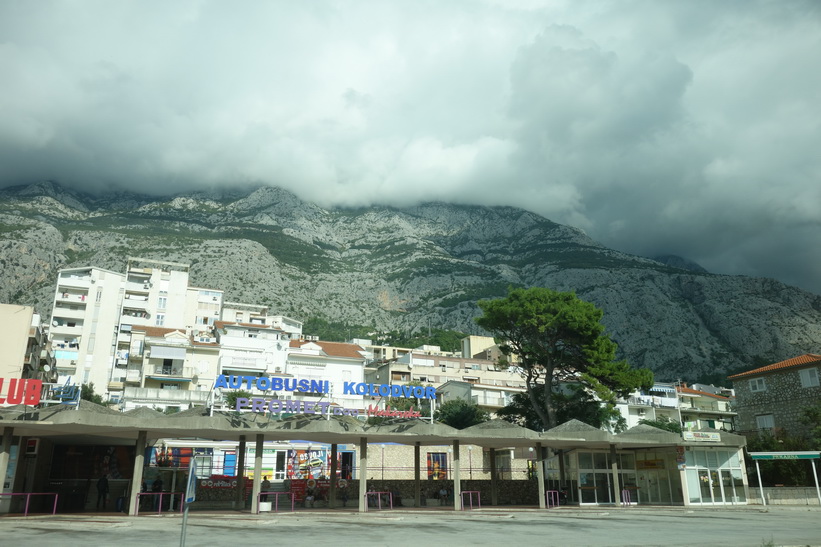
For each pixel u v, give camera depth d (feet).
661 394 329.11
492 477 126.72
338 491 119.96
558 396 189.67
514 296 191.62
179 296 379.55
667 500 126.72
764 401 199.93
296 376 306.55
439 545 54.75
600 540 60.75
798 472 149.89
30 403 82.69
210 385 290.97
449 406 257.55
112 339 346.95
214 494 110.22
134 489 85.61
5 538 55.11
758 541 60.64
